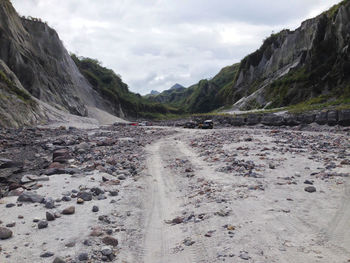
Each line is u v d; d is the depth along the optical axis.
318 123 33.50
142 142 25.64
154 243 6.40
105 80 158.62
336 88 56.62
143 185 11.48
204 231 6.60
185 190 10.46
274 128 37.97
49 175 13.10
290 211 7.32
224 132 31.02
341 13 64.75
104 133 36.25
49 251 5.81
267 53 109.38
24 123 43.09
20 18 83.94
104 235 6.71
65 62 96.12
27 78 65.75
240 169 12.30
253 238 5.94
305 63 75.50
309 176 10.77
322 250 5.27
